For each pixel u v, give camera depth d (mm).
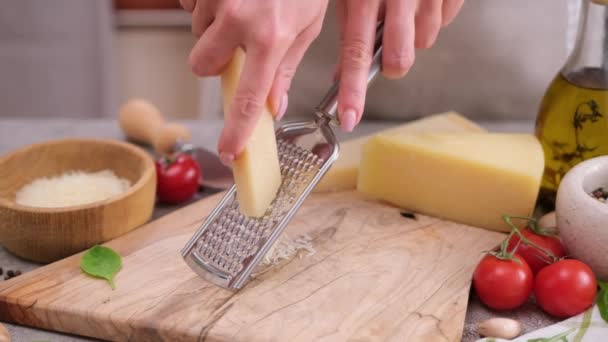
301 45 668
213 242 715
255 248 694
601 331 667
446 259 750
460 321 681
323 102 717
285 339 660
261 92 618
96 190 786
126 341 682
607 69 765
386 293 708
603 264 710
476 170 785
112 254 723
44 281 710
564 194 719
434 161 797
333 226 791
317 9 640
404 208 823
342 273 729
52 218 729
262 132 676
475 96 1044
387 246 765
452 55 1018
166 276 719
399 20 701
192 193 852
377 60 720
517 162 785
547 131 804
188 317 678
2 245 783
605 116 766
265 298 698
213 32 612
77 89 1385
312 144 726
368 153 821
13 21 1337
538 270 735
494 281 698
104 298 695
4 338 649
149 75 1446
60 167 825
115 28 1392
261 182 678
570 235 718
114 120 1031
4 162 789
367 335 666
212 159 902
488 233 786
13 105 1392
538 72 1028
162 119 961
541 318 708
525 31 1008
